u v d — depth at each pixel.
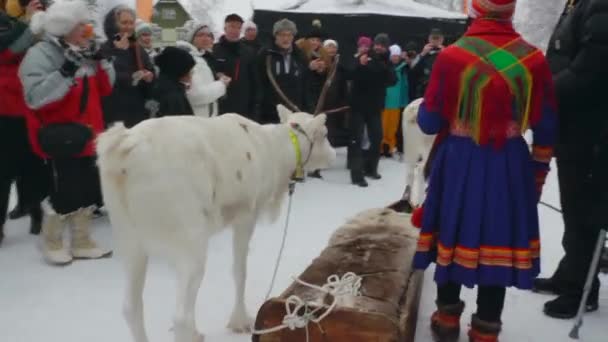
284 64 6.90
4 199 4.72
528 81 2.72
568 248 3.65
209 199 2.80
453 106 2.81
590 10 3.22
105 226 5.39
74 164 4.16
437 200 2.91
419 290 3.44
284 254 4.70
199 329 3.39
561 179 3.61
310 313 2.65
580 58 3.29
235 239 3.25
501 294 2.97
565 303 3.66
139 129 2.71
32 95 3.99
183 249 2.71
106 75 4.49
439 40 9.23
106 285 4.04
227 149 2.95
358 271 3.10
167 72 4.88
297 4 11.09
